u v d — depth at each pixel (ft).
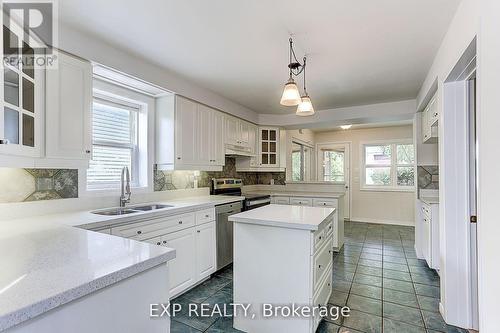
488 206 4.23
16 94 4.87
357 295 8.58
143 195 9.81
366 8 5.81
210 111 11.86
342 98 12.72
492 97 4.09
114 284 3.08
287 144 18.10
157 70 9.07
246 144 14.78
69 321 2.64
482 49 4.43
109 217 6.63
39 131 5.66
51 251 3.69
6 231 4.91
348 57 8.28
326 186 16.62
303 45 7.54
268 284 6.43
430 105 10.28
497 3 3.92
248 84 10.87
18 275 2.86
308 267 6.01
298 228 6.03
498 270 3.97
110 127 9.22
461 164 6.88
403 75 9.79
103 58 7.29
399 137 20.88
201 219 9.52
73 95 6.53
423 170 12.72
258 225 6.57
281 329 6.25
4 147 4.50
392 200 20.98
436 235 10.30
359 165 22.22
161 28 6.63
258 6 5.74
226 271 10.76
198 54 8.13
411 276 10.17
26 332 2.31
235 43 7.41
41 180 6.97
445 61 6.92
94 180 8.77
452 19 6.18
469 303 6.74
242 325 6.69
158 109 10.33
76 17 6.10
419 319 7.18
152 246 3.98
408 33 6.86
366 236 16.66
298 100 6.75
